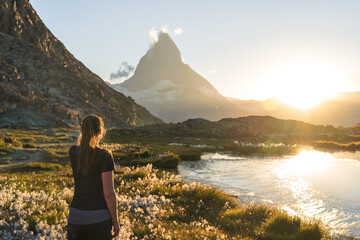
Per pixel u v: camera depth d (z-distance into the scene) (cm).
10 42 16100
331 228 1117
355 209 1405
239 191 1780
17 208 616
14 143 3956
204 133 8138
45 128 9375
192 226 745
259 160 3481
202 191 1153
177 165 2936
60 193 959
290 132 9744
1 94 10594
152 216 802
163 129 8425
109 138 7012
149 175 1568
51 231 524
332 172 2556
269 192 1762
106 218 298
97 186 296
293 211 1355
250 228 823
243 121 9944
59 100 15538
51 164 2631
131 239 576
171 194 1160
